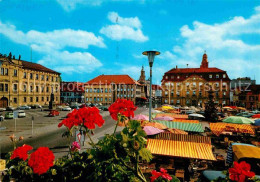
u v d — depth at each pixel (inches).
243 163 86.8
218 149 631.8
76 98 3277.6
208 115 1127.6
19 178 85.9
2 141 658.2
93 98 3120.1
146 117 604.1
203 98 2728.8
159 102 3900.1
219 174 214.4
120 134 83.0
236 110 1717.5
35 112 1704.0
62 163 90.6
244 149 337.4
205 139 412.2
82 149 528.4
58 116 1424.7
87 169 84.4
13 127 944.9
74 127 94.8
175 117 849.5
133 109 92.0
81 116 82.8
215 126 679.1
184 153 358.9
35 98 2285.9
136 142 77.8
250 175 81.7
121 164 79.6
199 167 457.1
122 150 78.8
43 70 2401.6
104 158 76.7
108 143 77.7
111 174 76.9
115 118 90.9
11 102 1969.7
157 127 489.1
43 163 77.0
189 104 2787.9
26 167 86.2
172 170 401.7
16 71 2033.7
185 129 617.6
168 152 361.1
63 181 83.6
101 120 86.4
